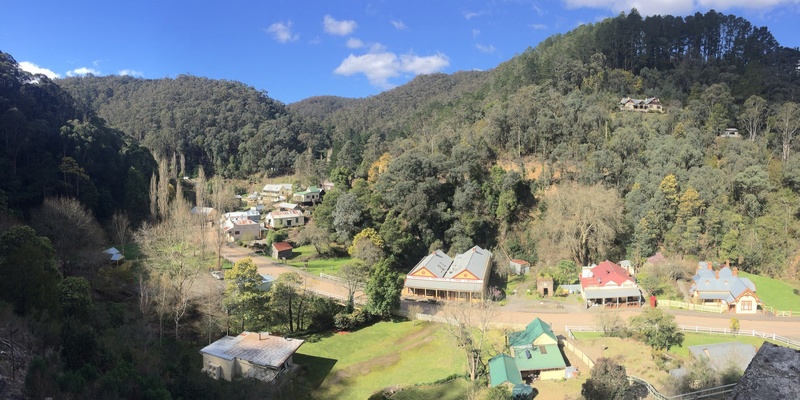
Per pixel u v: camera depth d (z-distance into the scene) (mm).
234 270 49188
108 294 53656
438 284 61500
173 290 49531
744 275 65000
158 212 83812
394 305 55781
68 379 23906
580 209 69875
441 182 83188
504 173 81312
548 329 45594
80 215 61688
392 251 73062
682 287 61781
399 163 79312
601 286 59000
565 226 70688
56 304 37281
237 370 40656
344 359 46156
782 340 45969
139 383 27656
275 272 69250
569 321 53125
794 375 6375
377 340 50375
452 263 69375
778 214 69688
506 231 78938
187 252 62531
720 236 67875
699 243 67750
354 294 60406
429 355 46125
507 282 68750
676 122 89188
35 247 38812
